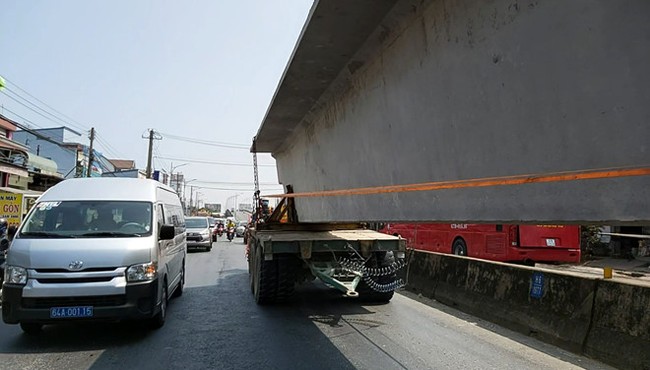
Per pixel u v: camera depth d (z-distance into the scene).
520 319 7.11
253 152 13.38
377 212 5.41
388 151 5.05
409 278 11.09
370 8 4.36
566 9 2.56
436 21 3.91
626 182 2.30
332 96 6.95
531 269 7.28
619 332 5.49
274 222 11.98
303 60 5.67
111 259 6.25
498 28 3.14
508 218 3.14
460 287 9.02
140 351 5.98
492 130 3.25
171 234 7.34
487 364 5.47
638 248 18.39
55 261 6.09
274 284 8.81
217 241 37.09
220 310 8.69
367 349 6.10
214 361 5.57
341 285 8.07
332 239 8.68
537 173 2.84
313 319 7.93
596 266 16.09
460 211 3.72
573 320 6.19
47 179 30.38
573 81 2.54
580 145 2.51
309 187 9.07
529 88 2.88
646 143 2.14
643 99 2.15
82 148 42.47
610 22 2.30
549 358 5.71
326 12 4.43
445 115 3.87
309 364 5.47
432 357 5.75
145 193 7.73
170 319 7.87
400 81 4.64
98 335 6.75
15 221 15.38
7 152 24.25
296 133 9.90
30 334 6.74
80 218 7.00
